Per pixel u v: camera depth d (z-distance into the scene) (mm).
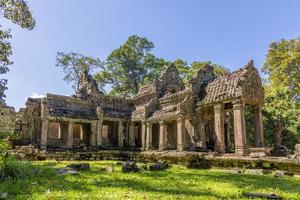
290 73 42312
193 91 26812
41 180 8906
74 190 7289
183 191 7707
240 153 20391
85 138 33500
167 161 21234
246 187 8945
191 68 45219
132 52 50281
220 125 23234
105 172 12742
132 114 33812
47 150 25859
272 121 29141
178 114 25797
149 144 30156
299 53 41469
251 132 32344
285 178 12578
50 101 30297
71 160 22750
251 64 22859
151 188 8109
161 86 33469
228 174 13969
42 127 27656
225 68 43750
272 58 47250
